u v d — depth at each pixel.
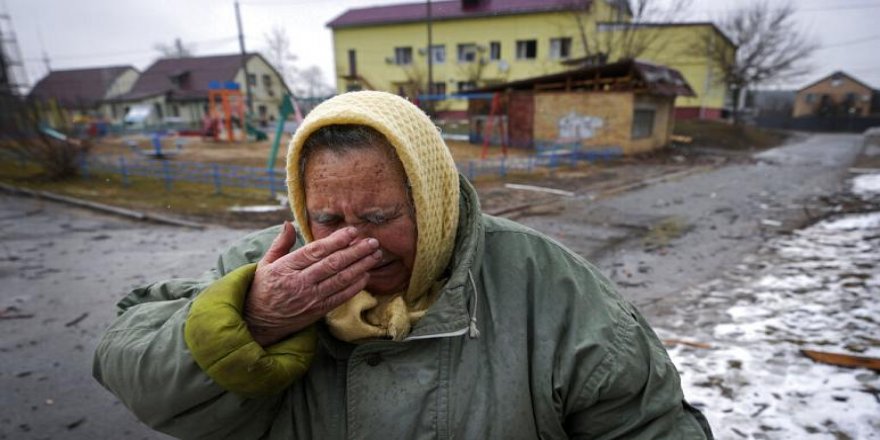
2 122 15.11
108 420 3.18
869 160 18.69
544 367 0.98
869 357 3.35
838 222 7.83
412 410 0.95
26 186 13.11
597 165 17.56
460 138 26.45
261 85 50.16
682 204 10.02
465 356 0.97
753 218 8.45
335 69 41.03
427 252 0.97
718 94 38.44
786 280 5.12
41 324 4.61
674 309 4.50
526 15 34.91
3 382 3.60
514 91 22.88
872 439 2.61
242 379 0.83
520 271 1.07
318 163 0.91
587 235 7.50
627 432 0.98
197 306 0.87
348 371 0.99
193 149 23.92
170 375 0.89
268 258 0.94
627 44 27.19
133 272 6.19
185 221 9.10
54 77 52.00
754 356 3.50
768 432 2.70
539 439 0.99
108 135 35.12
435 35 37.59
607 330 0.99
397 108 0.95
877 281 4.88
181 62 50.56
